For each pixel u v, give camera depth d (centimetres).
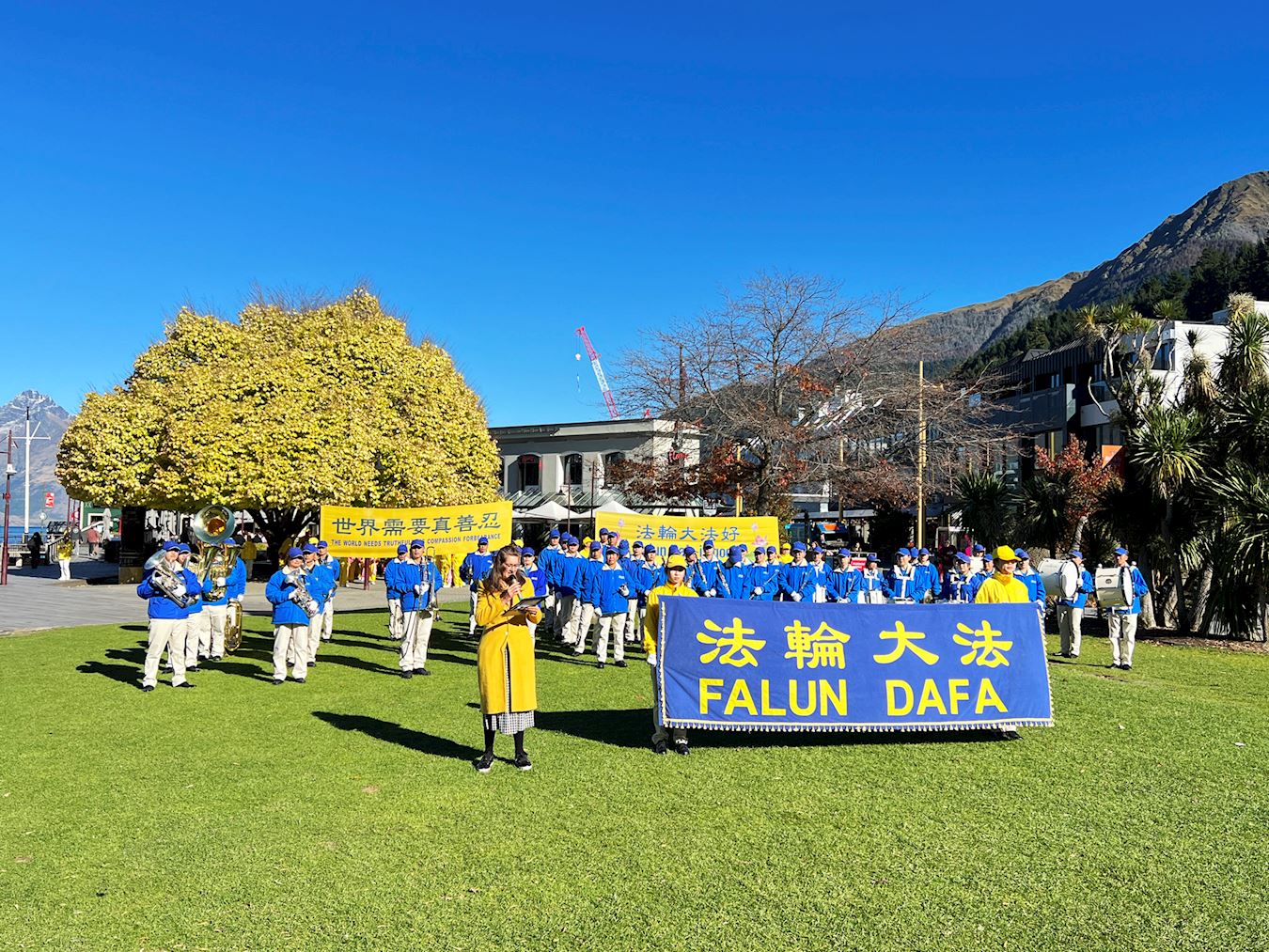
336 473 2619
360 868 511
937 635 826
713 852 538
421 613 1177
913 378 2836
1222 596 1708
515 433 4884
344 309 3478
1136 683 1191
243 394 2770
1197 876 507
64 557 3127
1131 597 1355
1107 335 2239
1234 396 1852
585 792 655
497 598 717
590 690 1093
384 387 3111
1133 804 632
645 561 1514
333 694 1028
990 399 4156
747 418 2691
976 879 501
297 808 612
